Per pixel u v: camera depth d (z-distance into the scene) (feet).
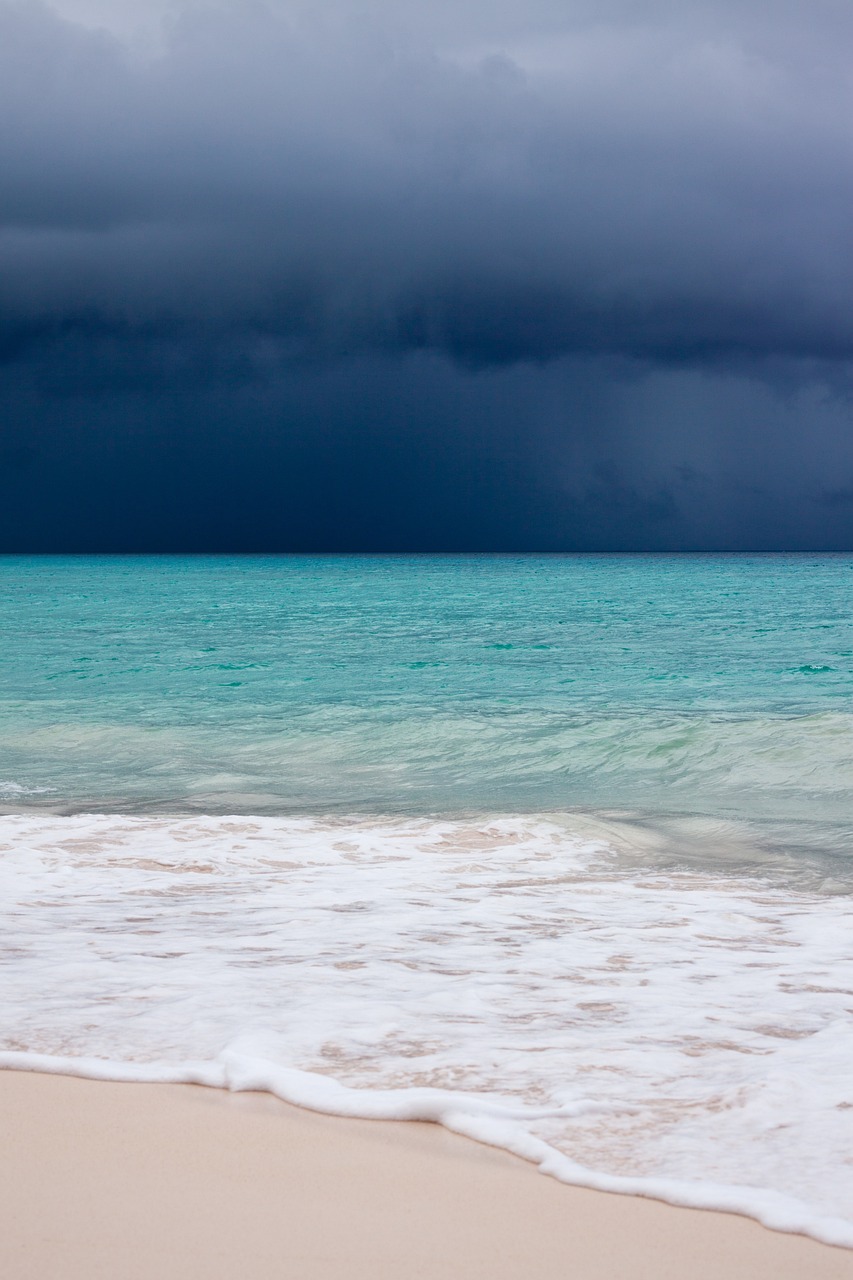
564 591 293.43
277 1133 11.13
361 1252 8.63
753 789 45.11
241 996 16.22
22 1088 12.34
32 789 45.34
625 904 25.64
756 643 127.24
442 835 35.19
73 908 24.20
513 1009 16.03
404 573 476.54
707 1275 8.38
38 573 471.62
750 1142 10.88
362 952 19.80
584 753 52.85
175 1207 9.39
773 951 20.68
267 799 43.50
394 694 80.64
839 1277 8.34
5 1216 9.17
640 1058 13.58
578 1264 8.52
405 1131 11.28
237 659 109.09
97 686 85.71
